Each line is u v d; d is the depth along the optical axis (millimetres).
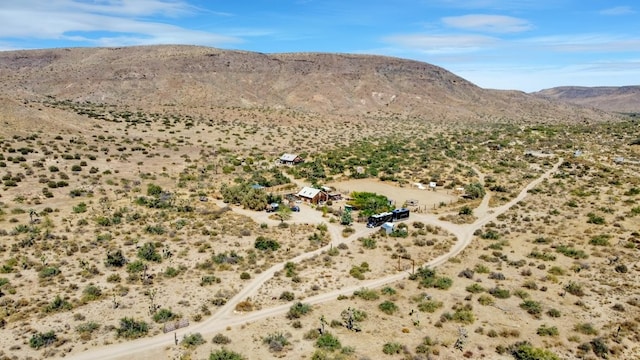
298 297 52312
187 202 90625
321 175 124312
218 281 55844
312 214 89438
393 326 45281
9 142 118500
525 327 45094
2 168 99500
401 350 40375
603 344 40625
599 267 61594
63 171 104562
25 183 92875
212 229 76062
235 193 95250
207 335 43531
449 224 84625
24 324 44156
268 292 53406
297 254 66562
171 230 74000
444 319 46531
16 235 67125
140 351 40375
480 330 44062
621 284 55562
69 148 123688
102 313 47094
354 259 65500
